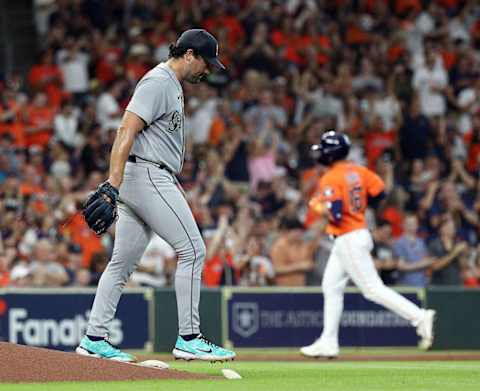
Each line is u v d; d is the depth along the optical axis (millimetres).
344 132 68375
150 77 24234
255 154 63875
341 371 27672
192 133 65812
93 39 70875
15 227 51469
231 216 56438
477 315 49469
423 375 26016
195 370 27516
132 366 22812
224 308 47469
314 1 78750
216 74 71062
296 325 48312
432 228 57219
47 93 67188
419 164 64812
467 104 73438
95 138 61938
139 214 24594
